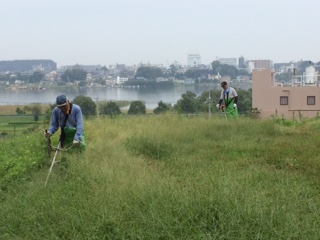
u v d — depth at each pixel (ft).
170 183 23.18
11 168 31.55
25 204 23.25
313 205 21.50
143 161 33.88
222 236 17.38
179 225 18.31
